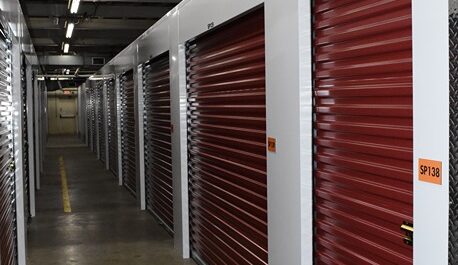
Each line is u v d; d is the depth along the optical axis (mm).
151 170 7371
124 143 10102
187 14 4840
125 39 14195
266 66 3096
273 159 3045
